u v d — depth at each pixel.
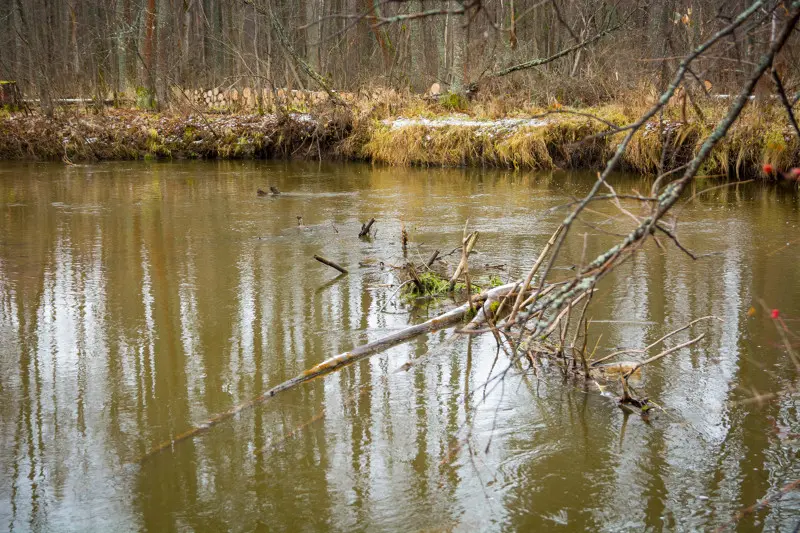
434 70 23.86
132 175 15.94
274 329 6.07
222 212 11.38
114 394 4.90
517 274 7.50
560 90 17.86
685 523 3.47
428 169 17.16
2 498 3.74
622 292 6.84
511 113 18.06
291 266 8.03
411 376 5.17
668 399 4.69
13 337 5.92
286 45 19.11
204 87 23.00
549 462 4.02
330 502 3.70
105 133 19.47
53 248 8.92
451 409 4.65
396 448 4.20
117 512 3.63
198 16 27.62
